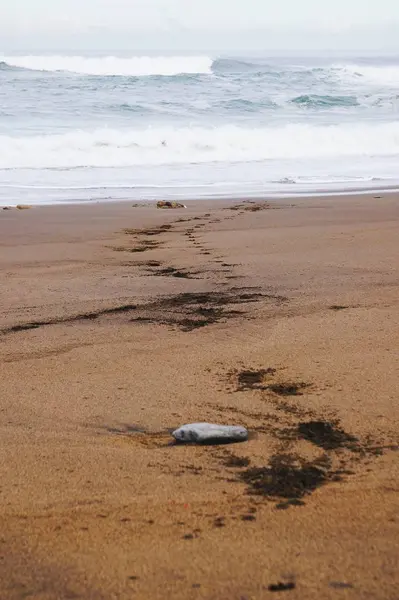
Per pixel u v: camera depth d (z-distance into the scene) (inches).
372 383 155.4
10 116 879.1
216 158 728.3
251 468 114.2
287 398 148.2
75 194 534.3
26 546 89.6
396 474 111.6
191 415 139.9
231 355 177.6
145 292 245.0
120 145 738.8
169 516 97.6
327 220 402.6
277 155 754.8
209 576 82.1
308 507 100.1
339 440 126.3
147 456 119.8
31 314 219.9
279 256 300.7
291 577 81.8
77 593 79.1
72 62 1533.0
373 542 89.7
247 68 1560.0
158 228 388.5
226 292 242.5
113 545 89.7
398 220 396.8
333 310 216.5
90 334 198.5
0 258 310.0
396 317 207.0
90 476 111.8
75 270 283.7
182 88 1219.9
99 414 141.0
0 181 589.3
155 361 174.6
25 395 152.3
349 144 807.1
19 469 115.0
